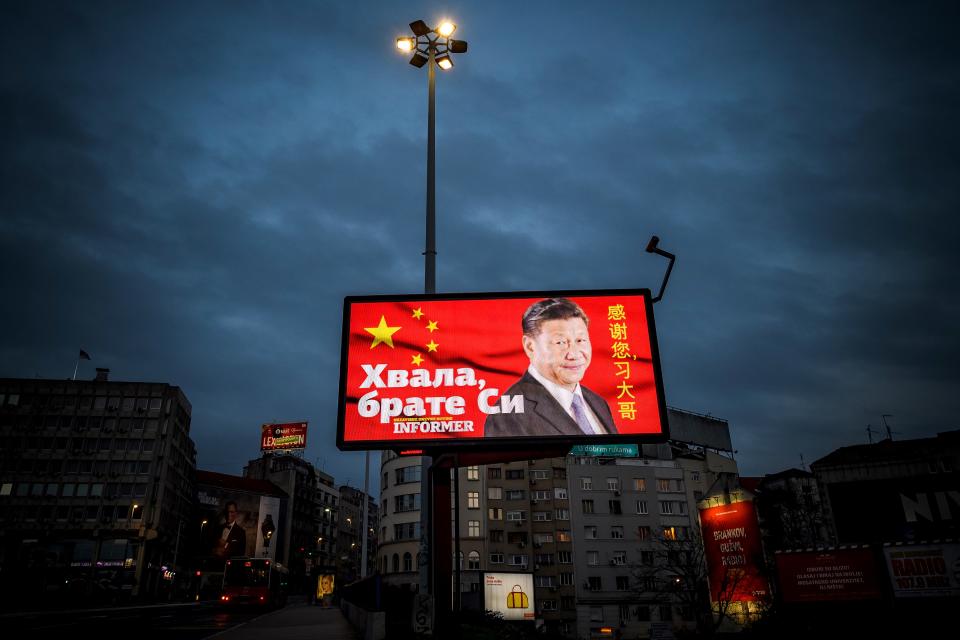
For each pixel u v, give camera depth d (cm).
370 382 1520
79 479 6775
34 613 3316
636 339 1573
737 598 4009
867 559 2433
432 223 1708
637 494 6588
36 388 7031
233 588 4253
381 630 1539
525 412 1498
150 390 7281
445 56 1934
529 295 1614
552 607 6031
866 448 4194
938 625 2236
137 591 6462
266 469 11138
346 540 13488
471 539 6216
